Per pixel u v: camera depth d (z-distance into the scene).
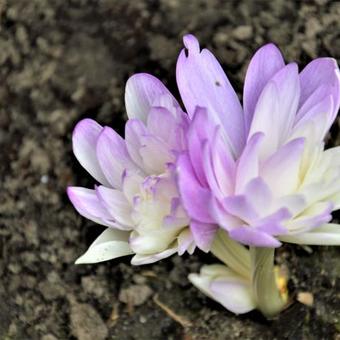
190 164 0.48
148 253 0.50
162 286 0.64
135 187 0.50
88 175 0.69
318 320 0.61
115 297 0.65
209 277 0.58
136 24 0.73
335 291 0.62
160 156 0.50
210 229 0.49
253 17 0.71
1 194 0.69
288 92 0.50
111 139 0.51
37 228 0.68
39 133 0.71
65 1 0.75
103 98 0.71
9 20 0.75
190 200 0.48
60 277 0.66
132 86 0.53
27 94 0.72
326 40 0.69
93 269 0.66
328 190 0.49
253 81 0.52
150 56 0.71
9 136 0.71
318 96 0.50
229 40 0.71
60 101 0.71
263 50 0.52
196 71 0.51
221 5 0.72
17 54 0.73
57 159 0.69
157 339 0.63
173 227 0.50
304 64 0.69
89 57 0.72
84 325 0.64
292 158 0.48
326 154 0.50
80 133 0.53
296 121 0.51
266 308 0.59
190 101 0.51
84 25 0.74
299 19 0.71
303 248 0.63
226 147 0.50
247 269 0.57
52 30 0.74
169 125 0.50
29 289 0.66
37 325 0.65
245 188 0.48
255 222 0.49
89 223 0.67
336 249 0.63
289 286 0.62
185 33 0.72
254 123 0.49
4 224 0.68
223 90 0.52
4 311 0.66
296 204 0.48
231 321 0.62
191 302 0.64
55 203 0.68
